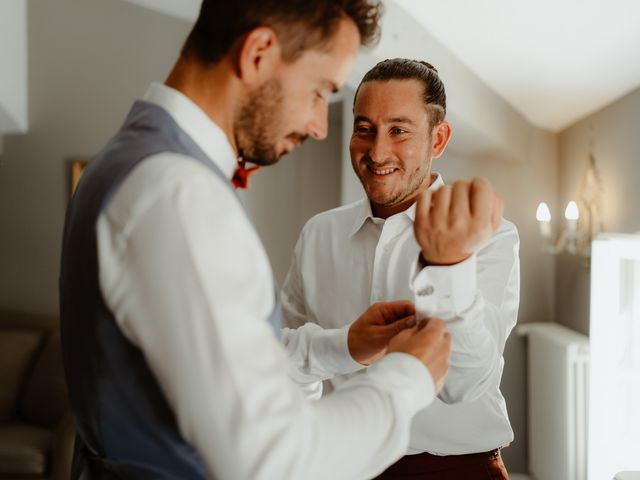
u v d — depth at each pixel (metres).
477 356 1.04
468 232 0.85
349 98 4.15
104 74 4.75
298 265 1.71
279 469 0.64
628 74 2.71
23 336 4.21
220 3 0.79
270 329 0.70
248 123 0.82
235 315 0.66
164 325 0.66
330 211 1.70
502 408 1.52
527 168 3.89
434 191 0.87
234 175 0.88
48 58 4.73
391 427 0.73
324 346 1.19
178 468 0.79
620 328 2.79
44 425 3.80
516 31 2.63
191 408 0.65
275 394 0.66
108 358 0.75
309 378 1.23
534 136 3.89
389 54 2.83
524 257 3.90
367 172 1.50
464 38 2.85
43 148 4.75
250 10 0.77
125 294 0.69
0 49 4.03
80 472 0.89
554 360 3.38
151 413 0.76
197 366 0.64
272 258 4.77
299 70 0.79
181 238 0.66
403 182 1.48
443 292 0.93
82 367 0.78
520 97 3.39
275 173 4.77
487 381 1.12
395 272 1.50
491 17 2.58
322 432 0.68
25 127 4.73
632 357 2.78
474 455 1.50
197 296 0.65
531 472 3.82
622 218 2.98
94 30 4.74
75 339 0.80
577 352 3.21
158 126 0.80
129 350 0.75
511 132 3.59
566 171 3.75
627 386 2.79
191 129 0.81
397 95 1.45
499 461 1.53
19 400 4.00
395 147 1.46
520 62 2.94
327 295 1.63
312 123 0.83
